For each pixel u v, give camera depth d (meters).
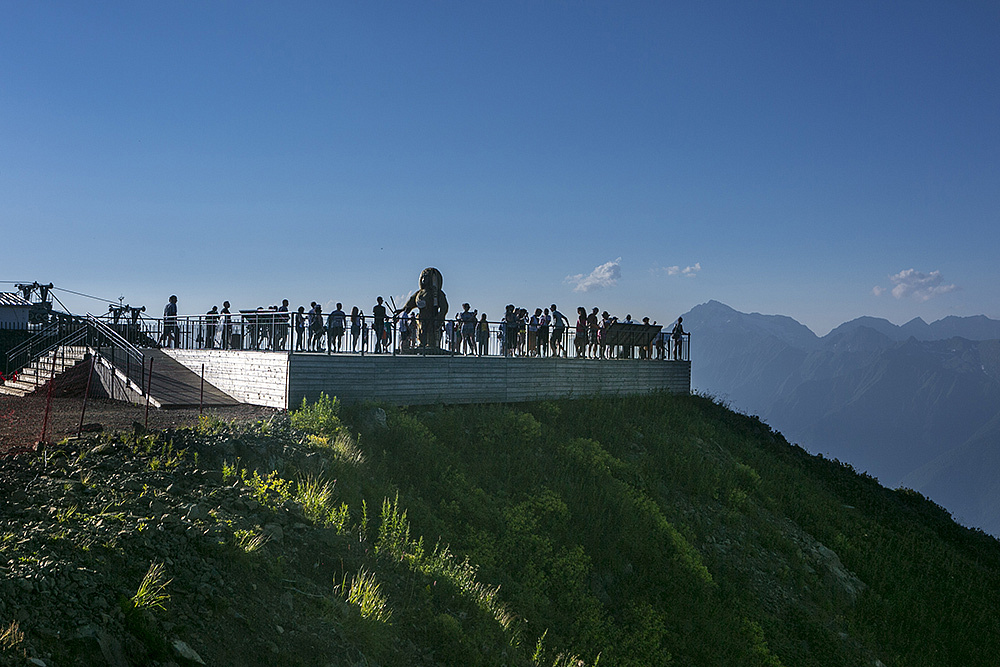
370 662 6.80
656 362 28.64
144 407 17.45
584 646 11.41
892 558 20.27
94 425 12.84
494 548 12.98
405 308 24.58
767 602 15.91
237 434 12.07
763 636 14.31
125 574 6.22
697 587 14.75
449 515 13.48
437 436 17.31
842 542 19.91
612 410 23.39
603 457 18.95
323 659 6.37
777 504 21.06
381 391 18.70
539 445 18.72
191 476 9.45
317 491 10.72
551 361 23.77
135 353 19.91
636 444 21.61
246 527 8.05
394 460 14.84
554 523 14.80
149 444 10.53
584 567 13.62
